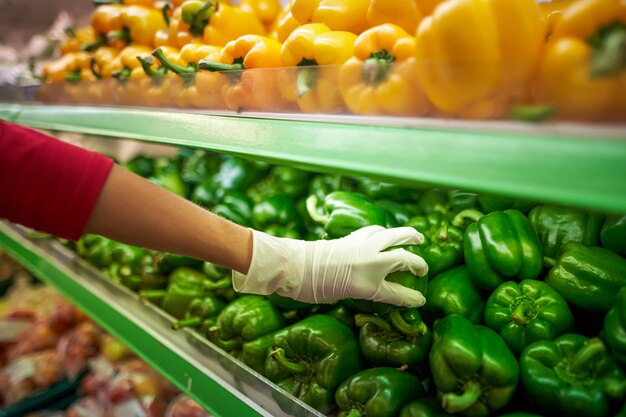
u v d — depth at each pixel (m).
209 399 0.56
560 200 0.26
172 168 1.11
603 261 0.49
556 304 0.49
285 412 0.51
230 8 0.73
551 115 0.29
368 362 0.57
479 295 0.56
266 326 0.63
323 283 0.51
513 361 0.46
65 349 1.08
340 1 0.55
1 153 0.45
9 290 1.35
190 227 0.49
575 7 0.32
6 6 1.37
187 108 0.62
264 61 0.57
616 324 0.42
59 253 0.99
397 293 0.49
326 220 0.63
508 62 0.31
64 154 0.46
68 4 1.37
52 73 0.96
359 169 0.35
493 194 0.29
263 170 0.96
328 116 0.46
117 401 0.89
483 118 0.34
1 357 1.12
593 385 0.42
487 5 0.34
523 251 0.53
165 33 0.81
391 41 0.45
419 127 0.33
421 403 0.48
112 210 0.47
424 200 0.75
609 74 0.27
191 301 0.75
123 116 0.63
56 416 0.99
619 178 0.24
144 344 0.68
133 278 0.85
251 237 0.52
